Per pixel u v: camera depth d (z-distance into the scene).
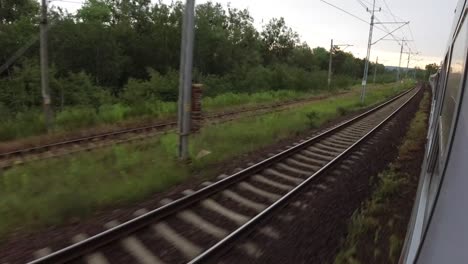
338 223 8.37
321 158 14.16
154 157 13.41
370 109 35.34
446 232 2.30
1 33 37.97
